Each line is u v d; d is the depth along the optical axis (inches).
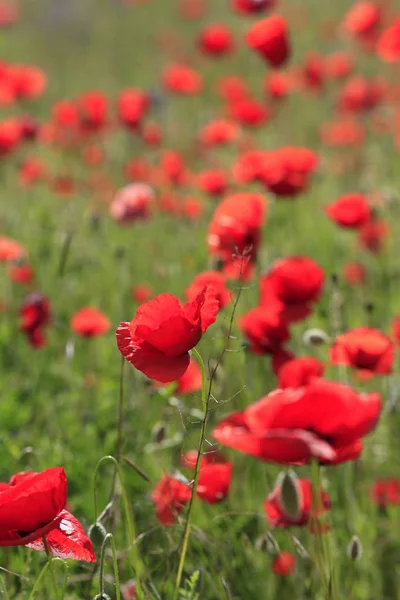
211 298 126.5
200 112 778.2
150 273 379.2
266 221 409.7
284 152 302.0
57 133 537.6
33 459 227.6
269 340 201.3
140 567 169.3
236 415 127.0
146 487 220.5
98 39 1159.6
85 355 313.6
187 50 1059.9
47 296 346.0
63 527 123.8
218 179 385.1
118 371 290.2
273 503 162.7
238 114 494.3
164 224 449.4
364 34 495.8
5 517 119.9
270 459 113.5
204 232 430.6
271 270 211.6
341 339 179.9
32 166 492.4
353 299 329.4
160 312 125.1
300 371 153.0
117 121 520.4
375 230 366.3
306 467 219.6
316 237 417.7
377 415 116.3
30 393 279.4
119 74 995.3
